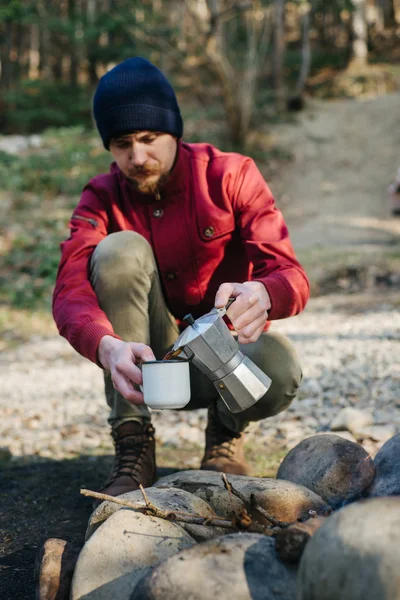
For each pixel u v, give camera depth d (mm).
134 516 1440
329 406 3637
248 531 1468
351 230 13148
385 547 993
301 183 16594
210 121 19531
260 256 2053
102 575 1352
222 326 1648
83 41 20078
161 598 1150
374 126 19062
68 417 3863
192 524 1492
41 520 2201
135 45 21016
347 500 1728
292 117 19750
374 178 16547
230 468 2312
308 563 1068
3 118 22906
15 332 7117
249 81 18344
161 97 2119
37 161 15133
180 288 2303
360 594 976
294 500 1635
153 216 2242
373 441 2957
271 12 23078
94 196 2309
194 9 18141
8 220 11953
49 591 1427
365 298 7910
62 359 5867
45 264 8930
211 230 2213
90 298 2018
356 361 4668
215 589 1146
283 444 3008
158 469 2748
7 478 2686
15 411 4098
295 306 1896
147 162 2117
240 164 2230
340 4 24062
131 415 2160
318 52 26797
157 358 2359
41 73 25875
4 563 1867
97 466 2850
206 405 2375
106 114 2107
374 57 26156
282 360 2143
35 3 19719
